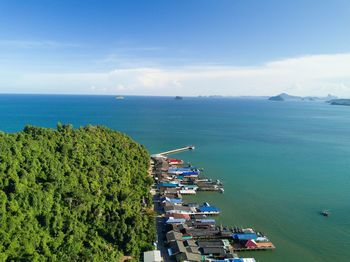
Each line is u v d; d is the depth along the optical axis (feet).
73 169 330.75
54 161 316.19
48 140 360.48
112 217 285.43
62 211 262.47
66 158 347.77
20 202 237.86
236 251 271.69
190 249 257.75
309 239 292.20
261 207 367.66
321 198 396.37
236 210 358.23
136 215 286.05
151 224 298.76
